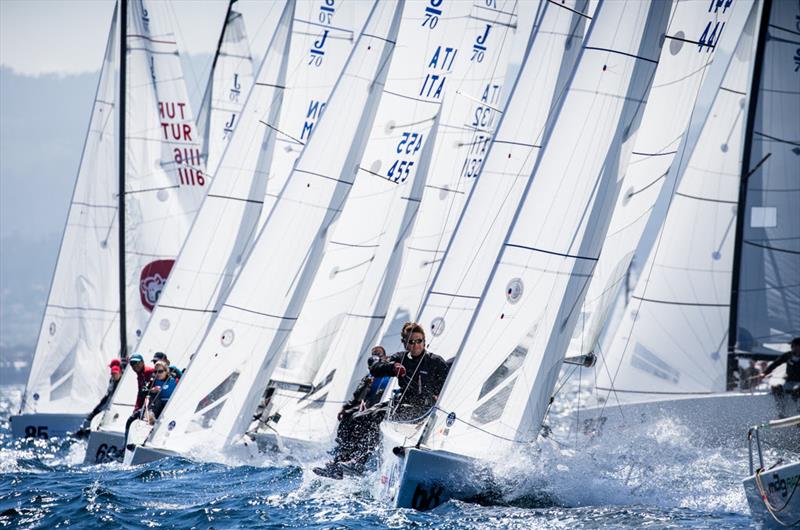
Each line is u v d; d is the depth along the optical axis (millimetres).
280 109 59219
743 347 59125
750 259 59594
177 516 33969
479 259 43812
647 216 46219
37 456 56594
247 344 49062
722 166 60000
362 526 31297
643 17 38312
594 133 37469
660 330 58500
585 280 36750
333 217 52469
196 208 72000
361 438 40969
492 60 56844
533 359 35688
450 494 33875
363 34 54469
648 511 32719
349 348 53781
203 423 47938
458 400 34750
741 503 34500
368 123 54094
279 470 43938
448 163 56219
